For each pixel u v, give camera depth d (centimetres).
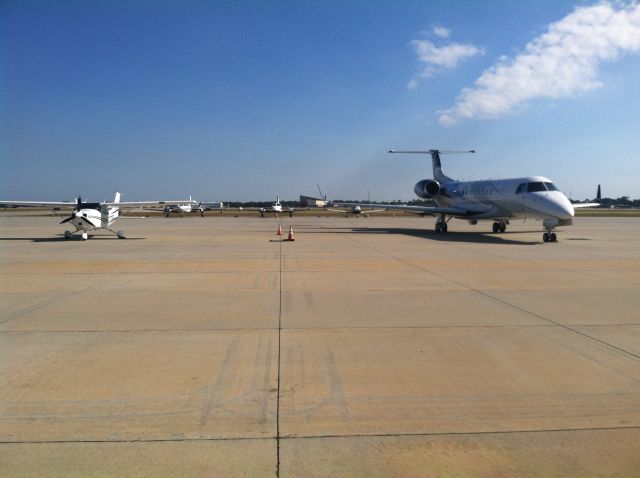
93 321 777
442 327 743
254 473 349
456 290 1057
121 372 545
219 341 666
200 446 386
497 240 2511
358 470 355
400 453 379
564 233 3120
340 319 793
